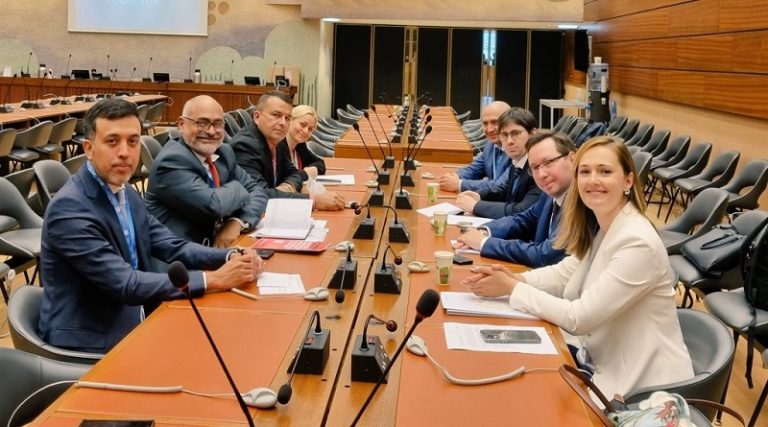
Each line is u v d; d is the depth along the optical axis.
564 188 3.15
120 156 2.56
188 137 3.65
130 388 1.76
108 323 2.56
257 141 4.61
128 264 2.54
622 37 12.05
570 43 15.94
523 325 2.28
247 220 3.54
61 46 15.09
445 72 16.72
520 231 3.60
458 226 3.66
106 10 14.93
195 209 3.51
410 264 2.84
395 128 8.54
